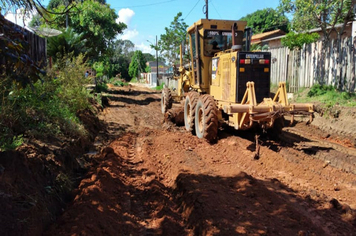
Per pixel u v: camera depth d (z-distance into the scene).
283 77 15.52
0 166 3.88
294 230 3.80
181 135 8.95
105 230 3.80
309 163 6.49
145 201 4.95
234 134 8.91
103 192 4.79
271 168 6.32
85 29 23.61
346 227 4.00
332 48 12.42
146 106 17.08
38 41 10.43
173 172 6.07
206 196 4.54
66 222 3.79
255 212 4.23
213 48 9.30
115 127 10.55
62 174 4.99
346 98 11.07
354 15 12.30
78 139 6.96
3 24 3.57
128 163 6.78
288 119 11.48
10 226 3.19
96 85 20.95
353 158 6.41
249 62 7.56
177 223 4.24
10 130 5.21
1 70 5.26
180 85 12.41
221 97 8.43
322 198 4.84
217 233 3.65
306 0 12.75
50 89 7.57
